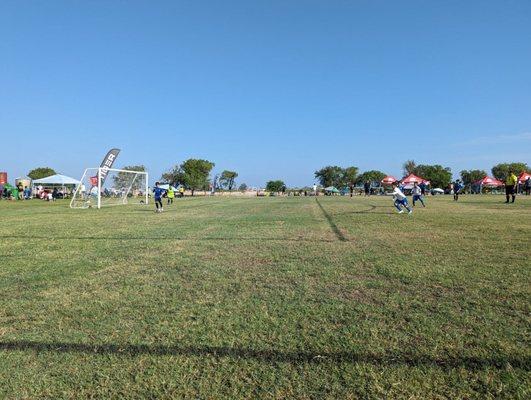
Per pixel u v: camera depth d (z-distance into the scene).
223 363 3.78
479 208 23.89
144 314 5.09
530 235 11.41
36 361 3.85
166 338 4.33
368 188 65.44
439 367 3.63
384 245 9.99
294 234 12.31
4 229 14.84
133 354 3.97
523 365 3.64
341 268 7.45
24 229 14.77
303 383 3.42
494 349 3.95
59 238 12.16
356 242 10.54
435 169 107.75
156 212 24.58
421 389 3.30
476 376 3.48
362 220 16.61
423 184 68.12
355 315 4.94
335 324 4.66
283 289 6.13
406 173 115.56
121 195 38.38
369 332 4.41
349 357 3.85
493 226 13.71
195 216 20.59
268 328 4.57
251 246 10.12
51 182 55.78
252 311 5.14
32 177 118.69
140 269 7.65
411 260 8.06
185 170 94.31
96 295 5.93
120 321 4.84
